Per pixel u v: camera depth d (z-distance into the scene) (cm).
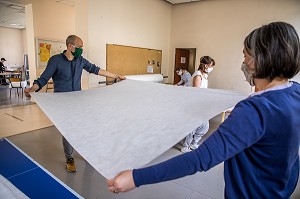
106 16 410
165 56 609
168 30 604
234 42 518
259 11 478
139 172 54
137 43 497
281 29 58
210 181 227
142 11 498
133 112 139
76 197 149
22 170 188
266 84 64
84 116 132
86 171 232
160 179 52
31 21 526
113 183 55
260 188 61
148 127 114
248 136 53
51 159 255
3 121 381
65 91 213
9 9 721
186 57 630
